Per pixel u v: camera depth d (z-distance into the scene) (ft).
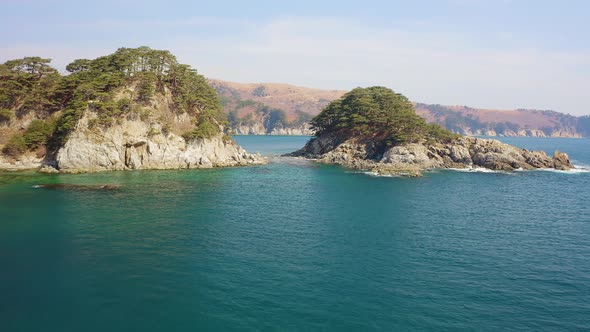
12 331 91.09
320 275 125.90
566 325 99.35
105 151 335.88
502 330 96.48
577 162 538.47
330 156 486.79
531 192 286.87
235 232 170.19
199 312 101.09
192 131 389.39
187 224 180.65
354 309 104.47
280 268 130.72
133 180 297.12
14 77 366.84
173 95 406.62
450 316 102.32
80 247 146.00
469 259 143.64
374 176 360.28
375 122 492.54
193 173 348.59
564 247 159.94
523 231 182.70
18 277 119.24
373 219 199.11
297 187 292.61
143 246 148.77
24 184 265.95
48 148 348.18
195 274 124.26
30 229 165.89
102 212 197.88
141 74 383.65
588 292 118.01
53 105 374.22
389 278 124.77
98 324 94.68
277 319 98.53
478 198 260.62
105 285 115.24
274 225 183.32
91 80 363.76
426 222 195.52
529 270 134.51
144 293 110.73
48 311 100.17
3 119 356.79
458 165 424.46
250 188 282.56
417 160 429.79
